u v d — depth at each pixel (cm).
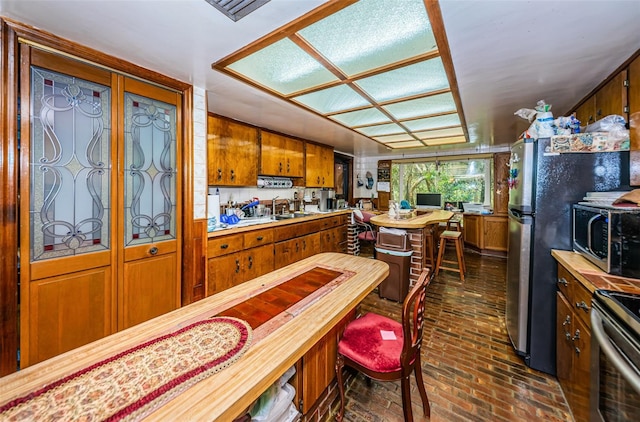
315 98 238
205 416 60
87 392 66
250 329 97
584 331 127
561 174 168
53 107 152
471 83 201
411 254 300
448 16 123
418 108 263
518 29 133
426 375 176
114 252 180
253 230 296
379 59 167
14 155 140
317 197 525
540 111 183
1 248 136
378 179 623
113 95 176
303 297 126
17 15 128
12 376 71
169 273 211
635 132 149
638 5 115
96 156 170
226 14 126
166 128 205
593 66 173
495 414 145
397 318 256
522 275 182
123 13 125
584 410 126
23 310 145
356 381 172
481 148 505
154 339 90
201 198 232
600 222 134
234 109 271
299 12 124
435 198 551
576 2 114
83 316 167
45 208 151
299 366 122
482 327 236
